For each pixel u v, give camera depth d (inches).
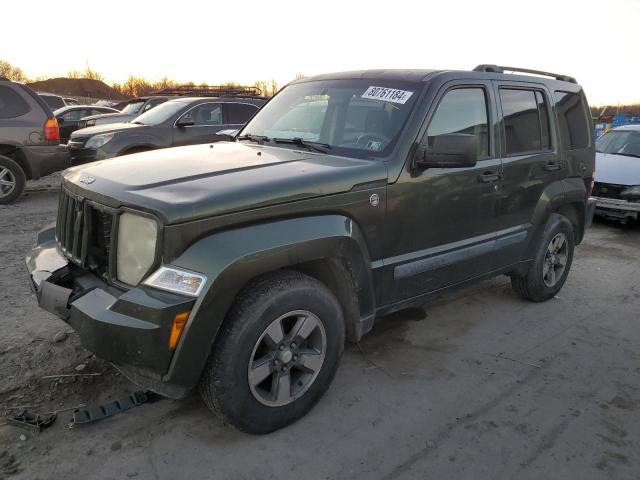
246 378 104.8
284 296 106.9
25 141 338.3
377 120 138.9
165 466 102.9
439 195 138.7
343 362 147.6
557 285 201.6
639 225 356.5
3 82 332.2
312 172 115.4
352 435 115.0
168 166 120.0
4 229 268.5
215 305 96.5
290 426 117.0
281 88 183.3
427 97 138.2
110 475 99.9
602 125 883.4
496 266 168.1
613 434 119.8
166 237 94.8
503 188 160.6
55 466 101.3
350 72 162.6
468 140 122.5
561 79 203.5
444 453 110.6
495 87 161.0
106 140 356.5
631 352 162.1
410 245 135.1
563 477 105.0
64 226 124.3
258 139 157.2
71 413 117.3
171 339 94.0
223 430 114.3
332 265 119.4
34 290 122.3
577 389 138.9
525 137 173.0
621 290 219.8
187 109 390.6
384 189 125.1
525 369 148.4
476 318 183.2
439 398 131.4
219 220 99.3
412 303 142.5
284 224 107.1
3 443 106.5
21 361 136.7
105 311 97.1
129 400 120.1
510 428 120.3
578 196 197.8
